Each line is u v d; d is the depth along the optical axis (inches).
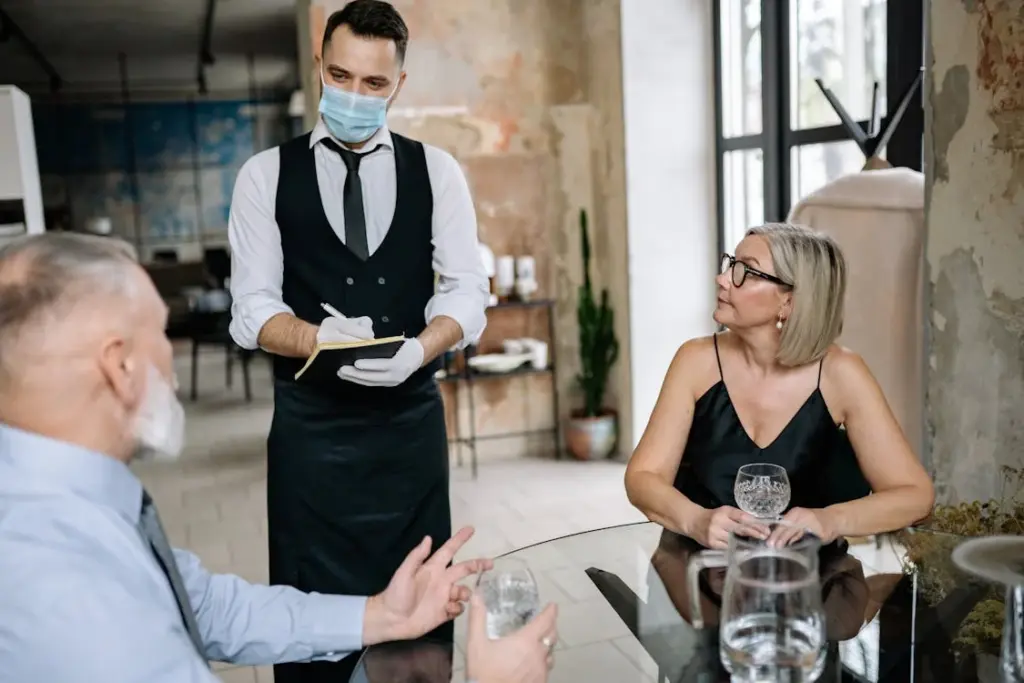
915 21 129.3
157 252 472.1
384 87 83.0
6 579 35.2
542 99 200.1
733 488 79.0
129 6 305.3
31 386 37.4
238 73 458.3
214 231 499.2
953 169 98.0
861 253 111.5
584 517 165.5
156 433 40.1
